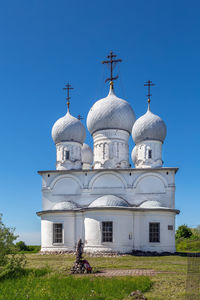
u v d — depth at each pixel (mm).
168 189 38938
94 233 34812
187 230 54812
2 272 18969
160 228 36062
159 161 42781
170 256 32719
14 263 20234
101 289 14703
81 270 21609
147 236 35875
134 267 24203
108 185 39875
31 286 15117
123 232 34938
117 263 26984
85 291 14203
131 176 39719
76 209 37938
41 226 39094
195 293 9930
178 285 16234
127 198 39219
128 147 44750
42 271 20156
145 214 36344
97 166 43312
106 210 34844
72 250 37062
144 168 39375
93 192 39938
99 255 33500
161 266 24609
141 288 15156
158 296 14109
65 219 37781
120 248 34406
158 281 17281
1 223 20688
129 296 13867
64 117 45812
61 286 15133
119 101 44781
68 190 40656
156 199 38812
